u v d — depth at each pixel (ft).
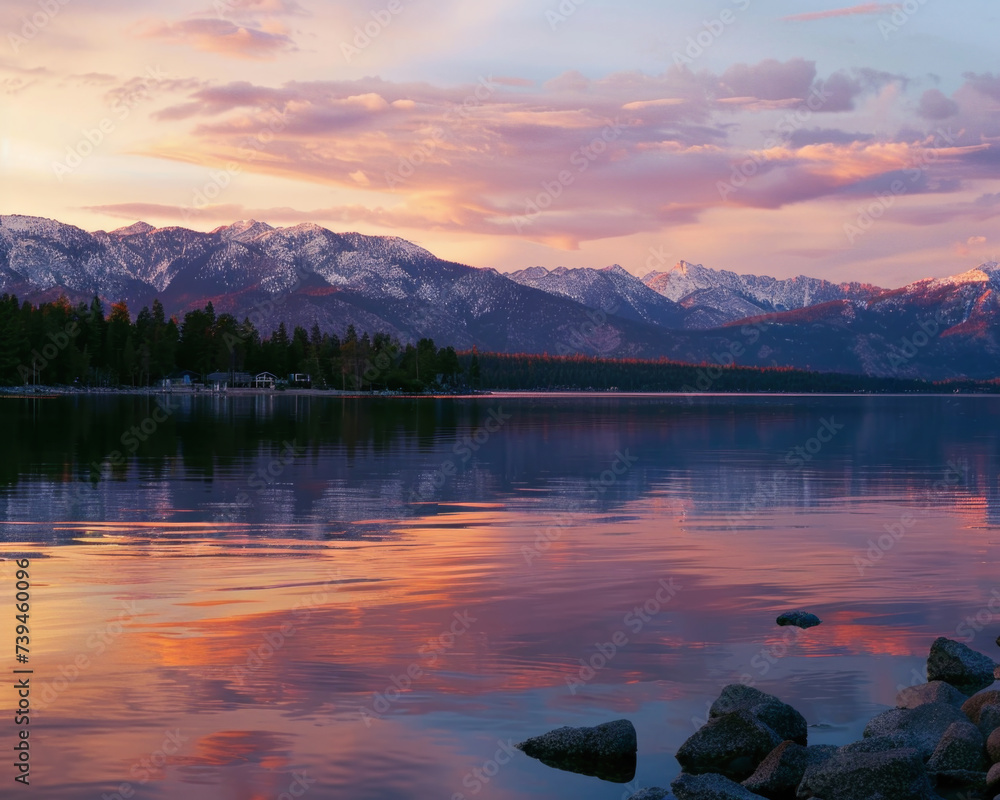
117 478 145.38
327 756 39.78
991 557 86.43
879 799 36.83
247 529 97.45
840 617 63.52
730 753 40.91
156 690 46.42
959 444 266.16
